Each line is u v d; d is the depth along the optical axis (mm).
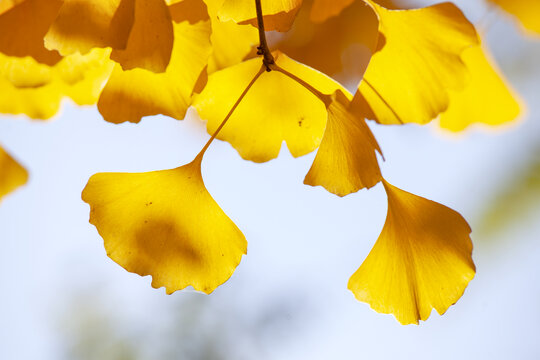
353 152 553
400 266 563
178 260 555
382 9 559
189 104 551
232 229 563
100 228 553
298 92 570
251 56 561
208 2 548
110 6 525
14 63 544
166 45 530
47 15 544
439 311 556
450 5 555
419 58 562
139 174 562
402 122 564
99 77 570
